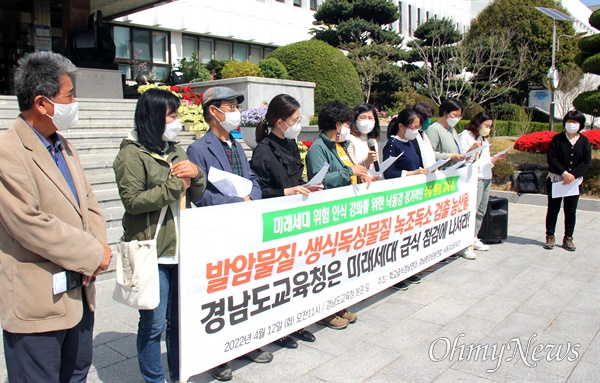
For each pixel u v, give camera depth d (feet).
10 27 47.75
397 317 14.06
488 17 90.58
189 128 31.58
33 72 7.03
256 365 11.19
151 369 9.23
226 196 10.45
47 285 6.99
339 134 13.70
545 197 32.81
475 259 20.17
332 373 10.83
